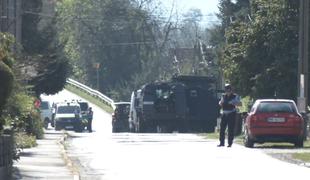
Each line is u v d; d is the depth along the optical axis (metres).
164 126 134.75
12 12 106.88
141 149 80.00
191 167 60.28
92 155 72.62
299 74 99.62
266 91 117.25
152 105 133.88
